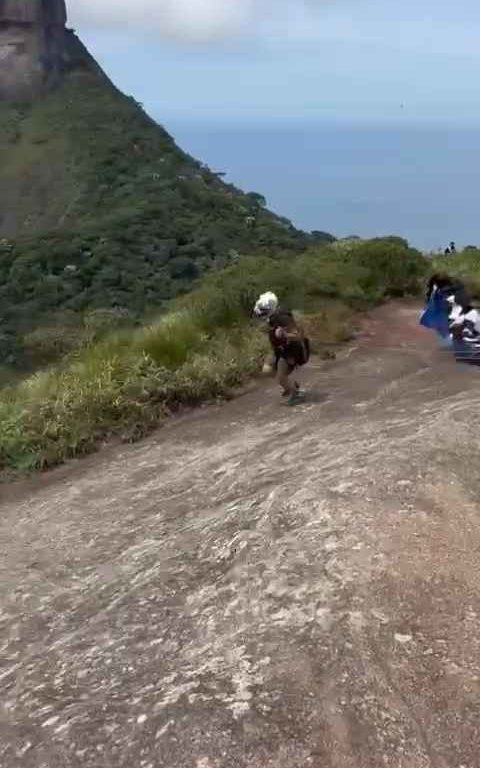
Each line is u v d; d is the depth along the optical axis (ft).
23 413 29.99
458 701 10.49
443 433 19.24
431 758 9.64
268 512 16.30
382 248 54.44
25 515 22.53
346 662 11.18
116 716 10.91
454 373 29.43
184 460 24.44
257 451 23.07
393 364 32.50
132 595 14.78
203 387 31.27
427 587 12.82
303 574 13.50
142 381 31.73
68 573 17.40
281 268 49.83
